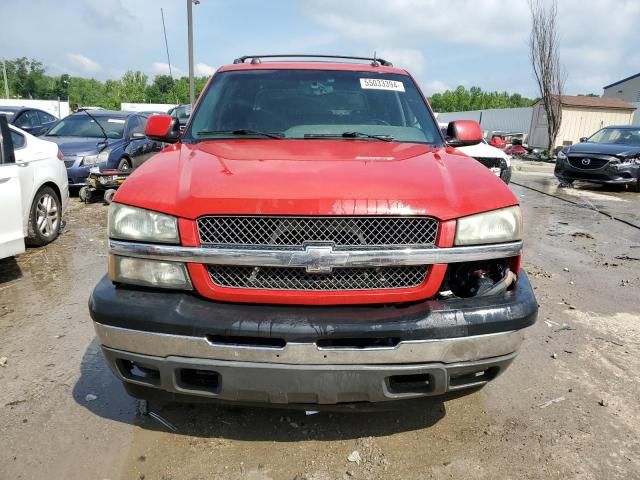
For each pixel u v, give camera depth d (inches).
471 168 110.7
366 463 101.5
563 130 1076.5
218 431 110.2
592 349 152.6
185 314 88.7
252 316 88.6
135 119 441.7
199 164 104.7
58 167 265.4
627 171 504.7
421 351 89.1
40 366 136.8
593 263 247.3
